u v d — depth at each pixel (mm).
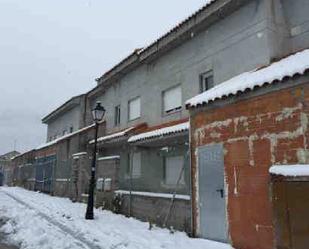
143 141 13109
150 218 11516
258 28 10453
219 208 8289
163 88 14945
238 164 7828
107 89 21141
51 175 24406
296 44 10195
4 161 48344
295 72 6633
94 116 12984
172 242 8219
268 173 7059
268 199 6973
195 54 13156
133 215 12625
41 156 28016
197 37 13156
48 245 7766
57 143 23797
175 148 13289
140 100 16938
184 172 11812
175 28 13359
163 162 14008
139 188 15305
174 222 10211
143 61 16172
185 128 10805
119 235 8977
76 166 19172
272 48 10008
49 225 10273
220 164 8398
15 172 38406
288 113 6816
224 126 8391
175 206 10266
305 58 7383
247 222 7406
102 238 8539
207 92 9516
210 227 8516
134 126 16141
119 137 15492
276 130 7016
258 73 8391
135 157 16172
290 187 6227
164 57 15148
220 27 12039
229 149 8148
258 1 10586
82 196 17719
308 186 5918
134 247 7656
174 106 14305
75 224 10531
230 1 10930
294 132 6656
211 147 8758
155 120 15289
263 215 7035
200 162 9125
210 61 12312
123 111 18547
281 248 6254
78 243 7973
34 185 28656
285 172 6352
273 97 7168
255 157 7414
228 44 11578
